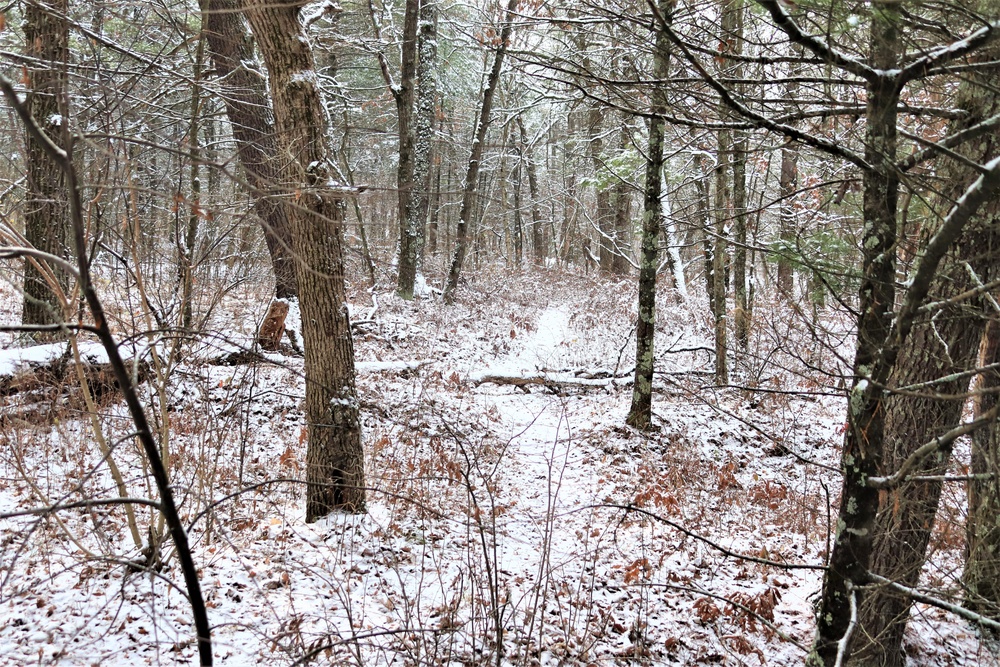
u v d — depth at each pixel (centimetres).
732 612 512
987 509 422
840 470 333
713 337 1460
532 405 1105
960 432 258
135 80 447
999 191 317
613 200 1969
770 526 707
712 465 858
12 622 379
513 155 2578
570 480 780
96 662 354
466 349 1329
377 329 1306
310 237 544
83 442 570
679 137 934
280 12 493
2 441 571
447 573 524
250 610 428
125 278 479
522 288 2152
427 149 1683
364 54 2020
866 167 289
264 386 814
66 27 416
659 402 1108
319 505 580
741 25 418
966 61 310
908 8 291
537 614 475
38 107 455
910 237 379
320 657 387
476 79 2472
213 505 271
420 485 656
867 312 301
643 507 698
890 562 432
